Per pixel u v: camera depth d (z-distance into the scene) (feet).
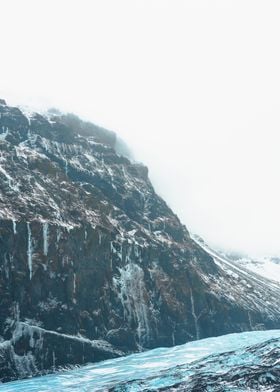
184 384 353.10
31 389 436.35
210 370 384.47
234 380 342.03
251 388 323.57
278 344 418.51
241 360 396.37
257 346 431.84
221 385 336.49
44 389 433.89
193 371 390.83
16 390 436.35
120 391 363.97
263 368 356.38
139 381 382.63
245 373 351.87
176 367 435.12
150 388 357.61
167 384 364.38
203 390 331.57
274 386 322.34
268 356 387.34
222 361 406.62
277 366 353.31
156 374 426.10
